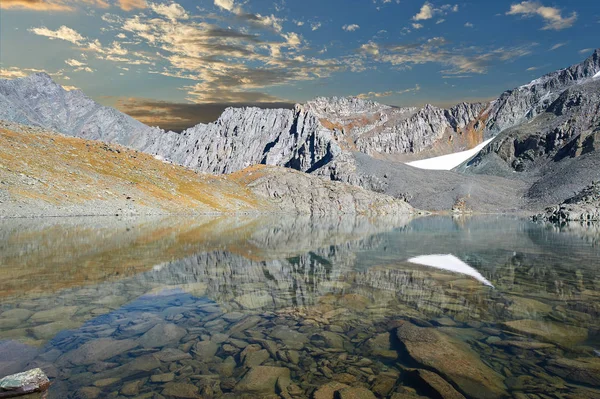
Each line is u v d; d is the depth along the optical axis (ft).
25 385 24.81
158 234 136.56
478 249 107.65
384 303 48.26
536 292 54.34
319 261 82.84
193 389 26.08
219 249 99.91
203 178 453.99
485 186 644.27
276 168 551.59
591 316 42.60
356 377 28.30
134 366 29.50
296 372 29.07
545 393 25.67
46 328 37.29
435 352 31.96
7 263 71.20
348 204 504.02
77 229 145.07
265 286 57.41
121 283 57.21
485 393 25.70
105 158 361.71
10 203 207.10
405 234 167.02
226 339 35.55
